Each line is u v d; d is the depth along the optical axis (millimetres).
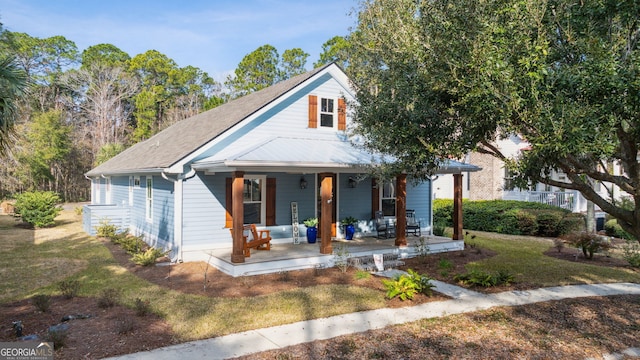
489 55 5543
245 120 13930
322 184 12844
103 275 11477
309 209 15789
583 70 5445
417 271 12438
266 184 14867
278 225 15164
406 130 7434
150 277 11234
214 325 7496
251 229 13430
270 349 6453
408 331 7309
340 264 12188
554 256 14867
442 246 15656
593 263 13617
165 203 14391
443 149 7059
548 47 5836
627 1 5434
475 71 5781
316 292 9680
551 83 5617
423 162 7812
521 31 5828
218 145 13656
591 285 10797
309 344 6668
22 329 7219
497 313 8398
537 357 6379
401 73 8023
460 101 6047
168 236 14055
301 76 16609
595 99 5395
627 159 6301
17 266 12695
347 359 6125
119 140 51062
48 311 8344
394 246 14617
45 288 10227
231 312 8219
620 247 16500
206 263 13047
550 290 10273
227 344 6641
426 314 8266
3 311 8406
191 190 13453
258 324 7574
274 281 10883
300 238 15562
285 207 15312
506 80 5398
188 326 7426
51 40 55562
